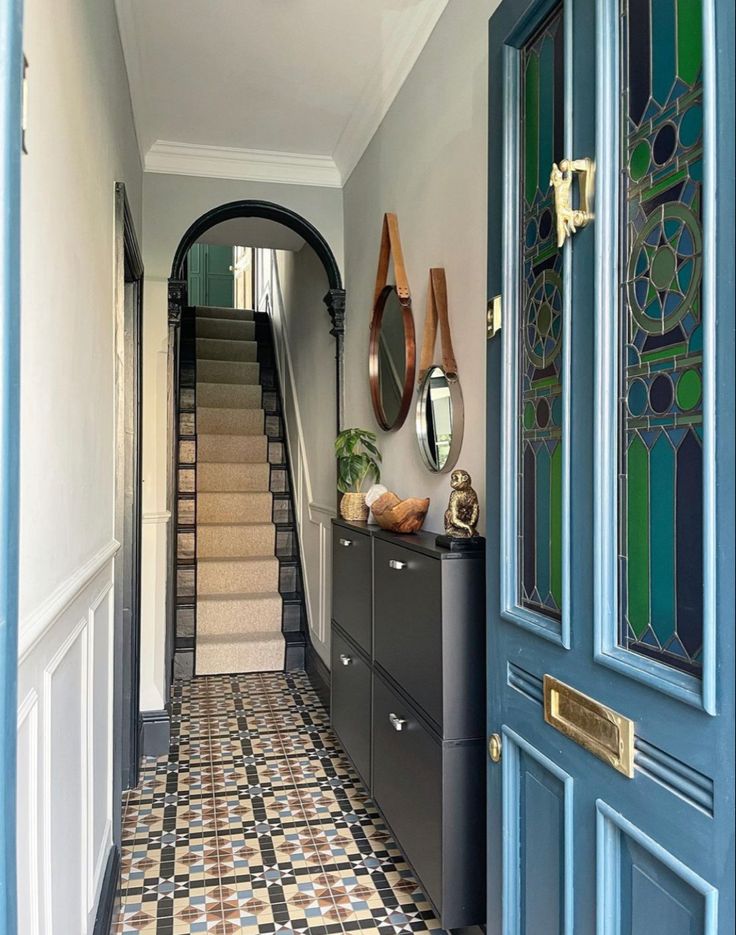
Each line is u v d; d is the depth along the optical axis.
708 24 0.84
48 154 1.10
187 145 3.42
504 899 1.37
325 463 4.07
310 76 2.80
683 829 0.88
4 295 0.69
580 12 1.14
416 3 2.31
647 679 0.94
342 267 3.69
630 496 1.02
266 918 1.93
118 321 2.37
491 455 1.49
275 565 4.75
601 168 1.08
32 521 0.99
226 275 8.59
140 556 2.93
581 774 1.12
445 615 1.68
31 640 0.89
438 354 2.31
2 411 0.69
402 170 2.68
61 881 1.24
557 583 1.24
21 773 0.94
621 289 1.05
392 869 2.17
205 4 2.34
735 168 0.80
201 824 2.45
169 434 3.52
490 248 1.53
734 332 0.80
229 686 4.01
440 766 1.68
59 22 1.19
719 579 0.82
